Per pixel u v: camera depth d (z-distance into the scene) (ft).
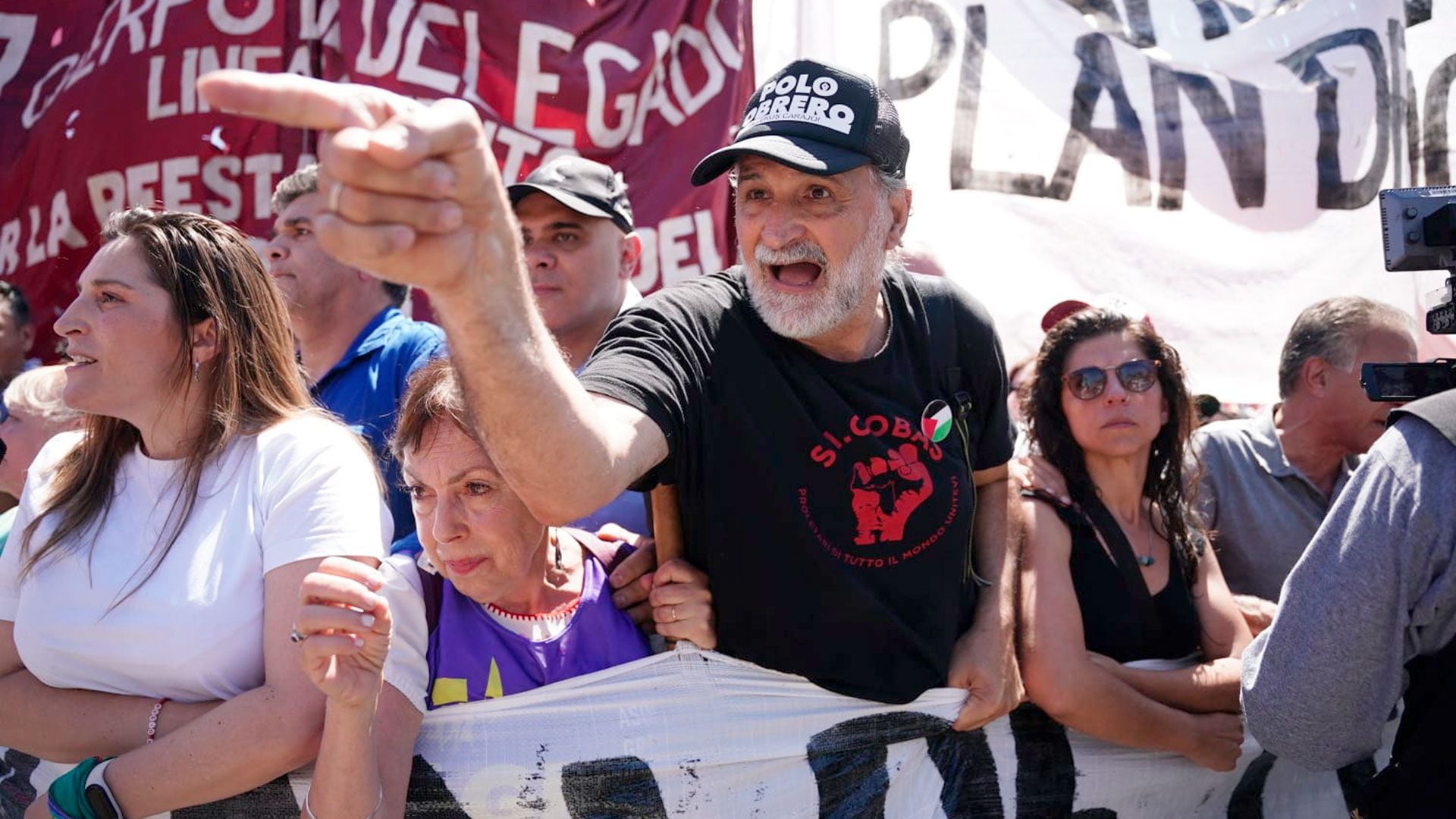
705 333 6.67
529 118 12.71
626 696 6.95
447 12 12.71
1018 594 8.21
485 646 6.82
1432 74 14.46
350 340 10.36
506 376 4.51
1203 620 8.82
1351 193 13.91
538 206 10.07
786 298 6.72
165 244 6.72
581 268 10.18
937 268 13.24
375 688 5.82
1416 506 6.13
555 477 4.90
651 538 7.88
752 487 6.68
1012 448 8.10
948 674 7.64
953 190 13.47
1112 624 8.43
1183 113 13.75
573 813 6.82
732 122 13.10
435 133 3.67
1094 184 13.64
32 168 13.56
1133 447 8.46
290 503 6.50
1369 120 13.96
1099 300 9.18
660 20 13.05
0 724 6.75
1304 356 10.12
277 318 7.10
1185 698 8.35
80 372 6.64
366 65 12.49
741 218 6.91
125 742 6.44
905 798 7.59
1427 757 6.27
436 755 6.70
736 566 6.81
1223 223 13.76
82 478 6.89
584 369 6.35
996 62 13.57
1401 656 6.33
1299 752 6.72
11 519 9.06
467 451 6.44
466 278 4.11
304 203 10.30
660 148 12.98
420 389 6.58
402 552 7.07
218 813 6.66
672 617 6.91
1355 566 6.31
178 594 6.44
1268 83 13.87
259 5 12.88
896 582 7.08
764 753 7.10
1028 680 8.03
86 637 6.54
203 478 6.69
